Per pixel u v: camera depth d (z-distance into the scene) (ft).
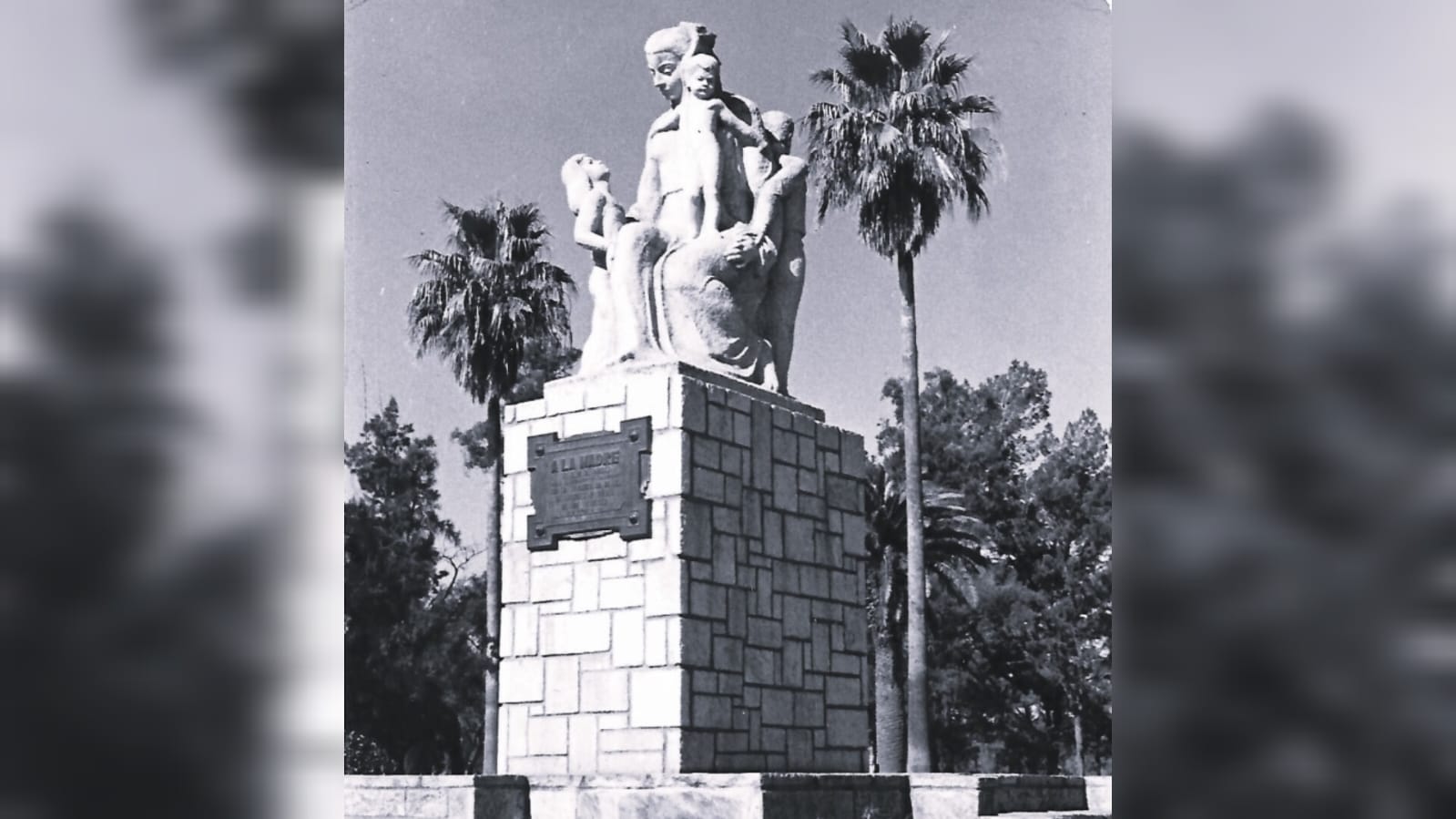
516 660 37.29
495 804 32.81
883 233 90.33
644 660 35.14
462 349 107.86
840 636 40.40
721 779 31.48
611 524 36.14
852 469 42.01
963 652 121.49
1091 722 121.90
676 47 41.55
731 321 39.14
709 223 39.52
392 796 33.40
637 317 37.78
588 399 37.19
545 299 109.81
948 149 91.35
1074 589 123.24
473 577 122.11
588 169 40.50
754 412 38.22
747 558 37.22
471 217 111.04
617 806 32.45
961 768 121.80
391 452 119.34
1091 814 34.24
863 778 33.81
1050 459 122.83
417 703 118.93
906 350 89.81
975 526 121.49
